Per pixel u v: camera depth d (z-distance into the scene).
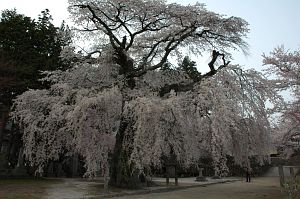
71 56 19.23
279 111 17.09
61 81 18.62
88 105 14.37
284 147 20.98
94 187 17.84
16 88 20.77
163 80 21.72
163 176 34.78
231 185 26.25
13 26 22.59
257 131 16.20
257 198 16.09
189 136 14.88
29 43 22.75
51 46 23.30
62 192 15.27
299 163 23.59
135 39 21.16
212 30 19.25
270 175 45.72
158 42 20.27
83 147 14.62
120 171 18.39
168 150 16.70
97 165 14.76
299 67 16.89
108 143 15.43
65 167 29.47
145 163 13.85
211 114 13.52
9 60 20.73
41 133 16.45
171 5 18.12
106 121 14.99
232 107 14.27
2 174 21.83
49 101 16.89
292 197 13.20
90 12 18.78
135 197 15.20
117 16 18.72
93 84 18.53
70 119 14.19
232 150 16.77
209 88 14.80
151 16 18.56
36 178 23.14
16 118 18.02
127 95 16.27
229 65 16.77
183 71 22.17
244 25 18.84
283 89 17.34
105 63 18.92
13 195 13.52
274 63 17.41
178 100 14.44
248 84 16.84
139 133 13.73
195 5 18.39
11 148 26.44
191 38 20.25
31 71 21.23
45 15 24.52
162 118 14.52
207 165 33.84
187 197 16.12
